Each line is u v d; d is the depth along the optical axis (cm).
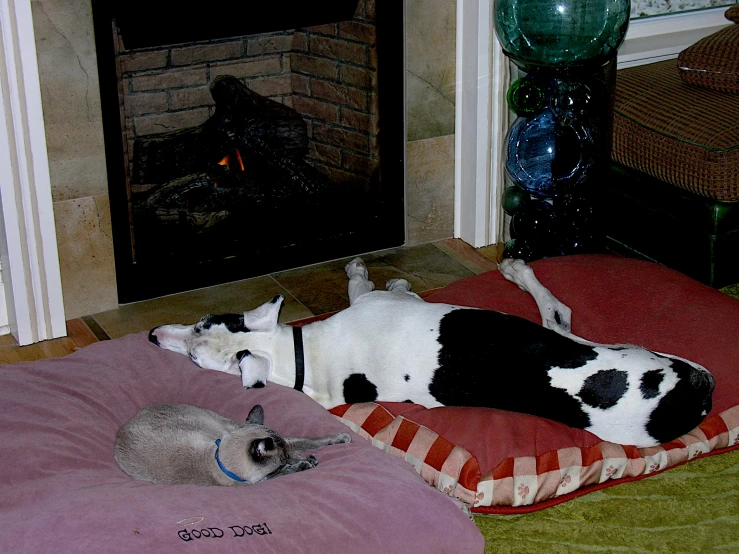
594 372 222
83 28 283
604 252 342
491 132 347
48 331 307
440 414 233
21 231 291
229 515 185
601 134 318
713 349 251
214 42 327
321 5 323
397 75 337
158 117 327
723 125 306
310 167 358
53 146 292
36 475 207
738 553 211
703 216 312
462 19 337
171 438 214
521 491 219
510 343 227
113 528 179
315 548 183
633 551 212
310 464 212
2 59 271
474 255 361
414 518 192
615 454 227
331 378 242
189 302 328
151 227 331
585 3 291
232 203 345
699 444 234
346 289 336
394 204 358
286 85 351
